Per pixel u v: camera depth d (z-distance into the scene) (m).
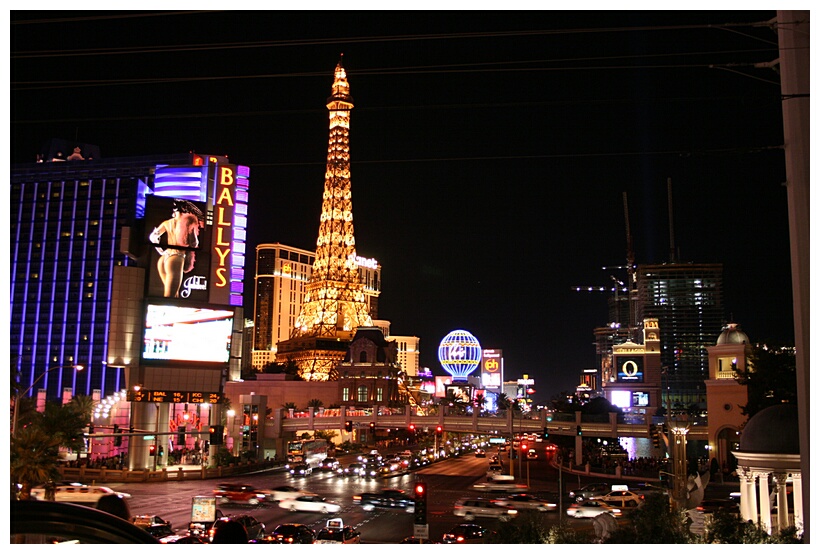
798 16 26.62
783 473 40.84
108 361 119.81
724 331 98.69
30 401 55.84
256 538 55.97
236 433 138.12
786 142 28.19
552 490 94.19
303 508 75.06
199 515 59.78
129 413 123.31
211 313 127.75
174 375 124.19
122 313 121.94
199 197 145.75
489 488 95.56
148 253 125.56
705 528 36.03
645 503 35.47
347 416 155.00
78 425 57.00
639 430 118.56
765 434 41.62
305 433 188.62
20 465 49.41
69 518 8.43
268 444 149.62
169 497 85.19
